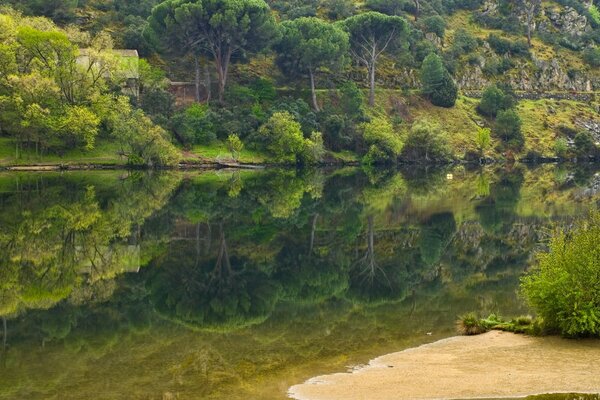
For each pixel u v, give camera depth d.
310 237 40.78
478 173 96.00
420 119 115.56
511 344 18.33
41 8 121.50
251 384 15.58
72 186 64.25
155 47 106.19
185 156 92.50
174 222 45.28
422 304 25.00
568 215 50.28
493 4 172.00
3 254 33.09
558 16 169.88
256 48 106.00
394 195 64.88
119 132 83.06
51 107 80.94
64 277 28.84
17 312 23.22
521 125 125.31
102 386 15.61
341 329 21.23
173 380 15.97
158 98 95.31
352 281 29.41
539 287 18.94
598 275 18.38
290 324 21.95
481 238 40.81
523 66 148.00
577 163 121.19
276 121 97.81
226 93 105.69
